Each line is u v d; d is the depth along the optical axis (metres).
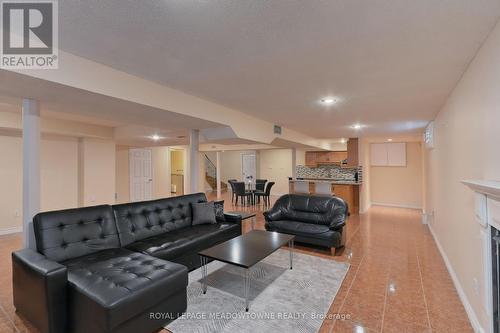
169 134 5.40
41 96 2.36
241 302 2.46
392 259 3.61
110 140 6.27
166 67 2.34
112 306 1.69
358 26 1.66
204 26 1.65
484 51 1.87
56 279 1.88
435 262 3.49
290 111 4.09
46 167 5.42
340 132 6.38
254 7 1.45
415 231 5.17
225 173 13.38
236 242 3.04
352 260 3.57
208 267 3.29
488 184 1.46
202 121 3.61
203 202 4.16
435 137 4.43
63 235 2.46
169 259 2.85
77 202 5.88
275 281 2.91
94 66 2.21
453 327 2.10
